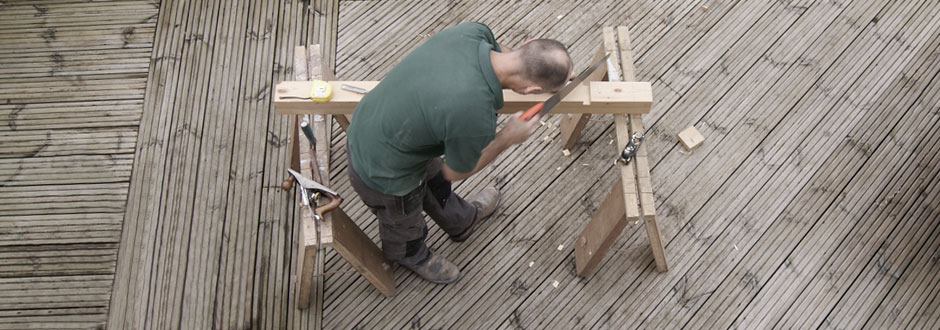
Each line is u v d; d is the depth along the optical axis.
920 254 2.68
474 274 2.71
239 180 2.87
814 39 3.12
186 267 2.71
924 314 2.58
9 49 3.19
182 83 3.11
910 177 2.81
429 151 1.72
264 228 2.78
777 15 3.19
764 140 2.91
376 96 1.71
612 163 2.89
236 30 3.23
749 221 2.75
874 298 2.61
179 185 2.87
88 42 3.21
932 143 2.88
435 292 2.68
